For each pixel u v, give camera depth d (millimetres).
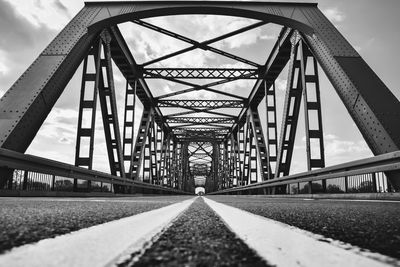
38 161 8203
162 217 2664
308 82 15055
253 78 24625
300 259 1078
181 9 16281
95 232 1662
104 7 15945
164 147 50250
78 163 13977
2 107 10148
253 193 26484
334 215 2879
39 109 10789
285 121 17547
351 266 979
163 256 1105
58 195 9641
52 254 1089
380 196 7031
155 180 36281
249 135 32344
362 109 10227
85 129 14367
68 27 14625
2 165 6848
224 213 3182
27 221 2119
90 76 15281
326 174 9547
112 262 991
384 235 1675
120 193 17469
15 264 937
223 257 1102
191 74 24672
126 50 21922
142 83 27422
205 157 92250
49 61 12227
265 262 1028
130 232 1697
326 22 14266
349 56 12055
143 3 16438
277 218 2625
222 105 33375
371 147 10008
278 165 18000
